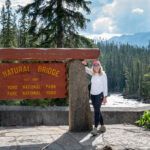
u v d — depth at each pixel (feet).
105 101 16.19
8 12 140.26
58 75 17.40
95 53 16.42
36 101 22.02
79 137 14.83
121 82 449.89
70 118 16.85
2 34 135.33
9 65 16.92
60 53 15.98
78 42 51.70
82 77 16.72
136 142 13.61
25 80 17.07
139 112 21.33
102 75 16.11
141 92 330.75
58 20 46.73
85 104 16.75
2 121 20.35
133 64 404.16
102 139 14.34
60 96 17.37
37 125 20.48
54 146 12.80
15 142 13.57
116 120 21.11
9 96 16.89
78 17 50.31
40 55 15.66
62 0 50.21
